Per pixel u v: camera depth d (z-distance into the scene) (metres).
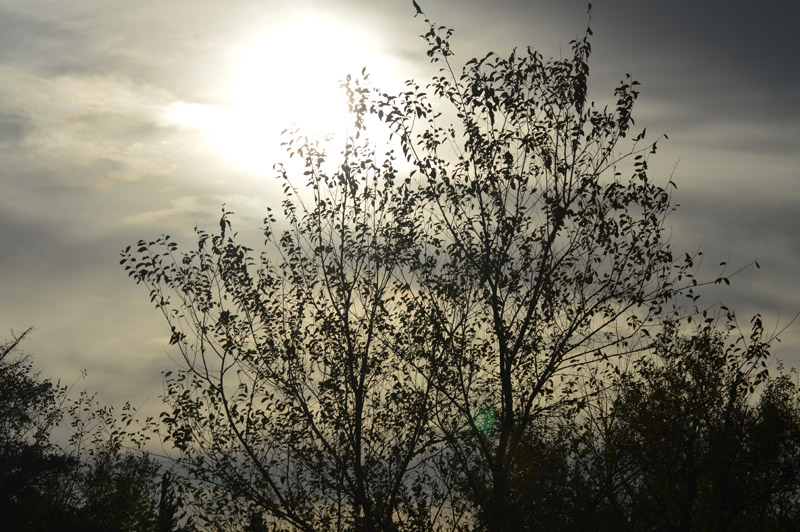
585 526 20.92
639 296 20.12
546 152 21.14
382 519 21.08
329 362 22.06
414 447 21.62
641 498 22.81
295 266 22.48
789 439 27.53
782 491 28.06
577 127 21.05
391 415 21.81
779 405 28.58
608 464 21.23
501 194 21.62
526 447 21.17
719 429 25.83
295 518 20.88
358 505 21.39
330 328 22.03
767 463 28.06
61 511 36.50
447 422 21.70
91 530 33.31
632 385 23.02
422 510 21.23
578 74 21.02
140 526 30.83
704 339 24.12
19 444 41.31
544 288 21.00
